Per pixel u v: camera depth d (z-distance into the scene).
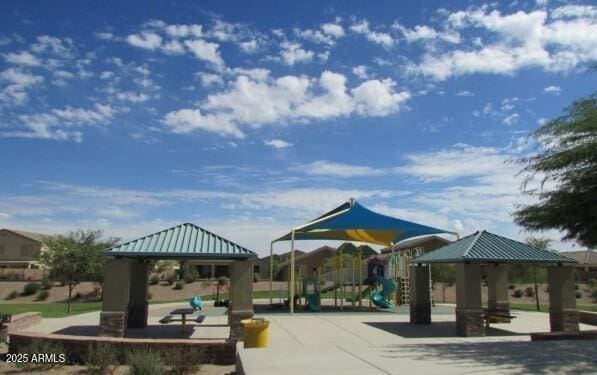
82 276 30.67
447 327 19.53
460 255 17.44
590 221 13.97
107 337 14.21
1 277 54.56
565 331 16.11
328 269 42.72
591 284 41.97
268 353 11.53
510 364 10.25
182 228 17.73
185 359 11.95
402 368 9.79
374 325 20.03
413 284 20.80
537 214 14.90
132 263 19.52
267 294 43.22
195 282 52.66
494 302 21.70
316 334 17.17
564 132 14.09
